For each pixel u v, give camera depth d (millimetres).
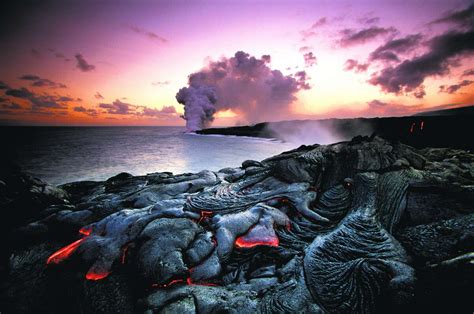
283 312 3850
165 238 5633
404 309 3633
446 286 3549
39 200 9102
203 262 5355
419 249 4887
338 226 5898
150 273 4949
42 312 4848
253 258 5504
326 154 9055
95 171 19422
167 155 27531
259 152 29547
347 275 4348
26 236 7141
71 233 7324
